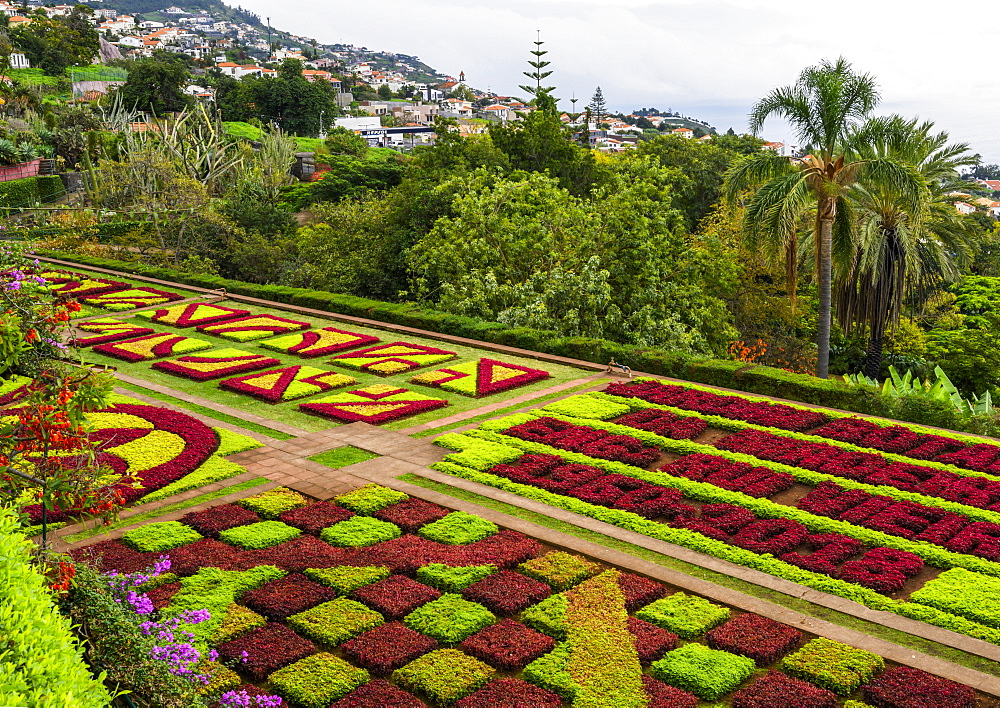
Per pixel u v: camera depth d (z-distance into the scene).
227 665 8.89
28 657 4.87
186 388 21.09
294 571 11.62
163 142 58.22
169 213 45.97
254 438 17.41
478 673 9.28
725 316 33.88
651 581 11.54
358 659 9.56
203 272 42.50
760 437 17.38
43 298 9.16
